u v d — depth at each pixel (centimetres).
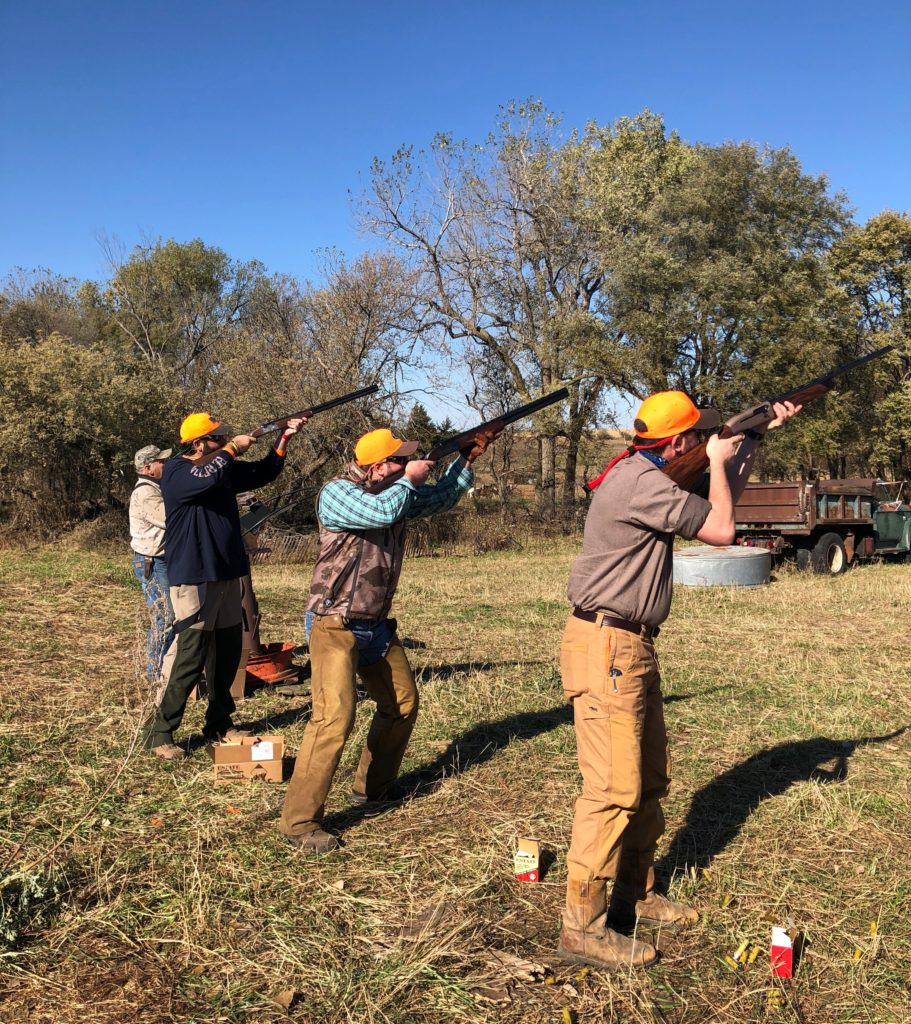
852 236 3378
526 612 1074
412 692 435
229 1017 276
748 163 2536
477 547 2191
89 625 878
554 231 2789
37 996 284
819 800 450
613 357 2502
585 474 2855
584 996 290
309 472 2064
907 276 3306
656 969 308
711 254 2559
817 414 2578
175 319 3578
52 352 1917
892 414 3203
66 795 443
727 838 413
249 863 377
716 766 508
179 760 497
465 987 294
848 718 605
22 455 1886
